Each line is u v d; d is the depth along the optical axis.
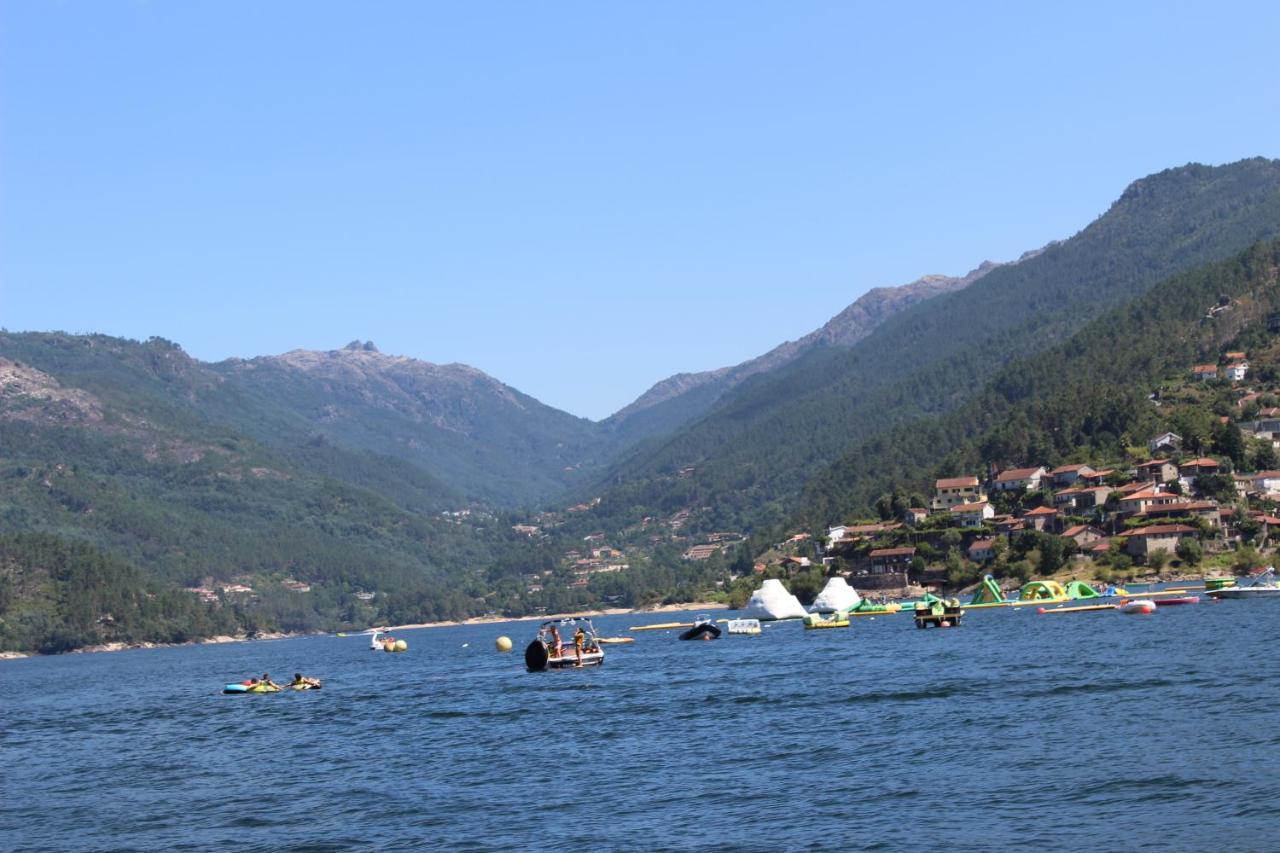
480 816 69.19
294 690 161.75
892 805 65.06
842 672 130.62
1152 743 74.94
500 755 89.00
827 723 93.38
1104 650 131.62
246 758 97.50
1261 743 72.25
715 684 127.38
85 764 101.06
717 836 61.47
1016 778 68.81
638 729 97.25
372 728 110.56
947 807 63.81
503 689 138.75
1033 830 58.59
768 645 185.62
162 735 118.38
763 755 81.75
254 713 133.75
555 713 111.19
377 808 73.31
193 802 79.69
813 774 74.31
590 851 60.28
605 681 139.62
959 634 176.75
